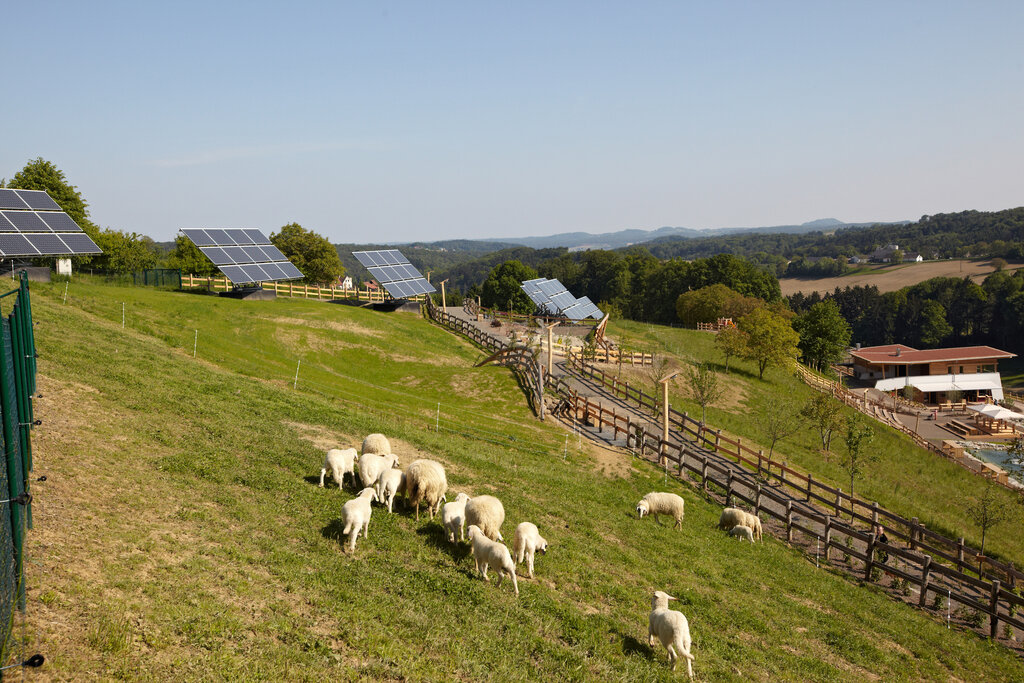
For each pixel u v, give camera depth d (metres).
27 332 12.22
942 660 15.34
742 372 65.12
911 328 158.12
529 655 11.05
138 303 41.59
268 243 60.75
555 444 29.48
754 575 18.20
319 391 30.42
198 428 18.80
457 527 14.63
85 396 18.73
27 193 38.03
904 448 48.25
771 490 28.19
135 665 8.12
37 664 6.99
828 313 90.94
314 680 8.78
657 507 20.95
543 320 75.44
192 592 10.12
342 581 11.88
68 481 12.88
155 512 12.66
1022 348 142.75
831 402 43.97
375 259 65.62
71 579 9.53
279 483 15.92
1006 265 199.75
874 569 20.42
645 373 52.91
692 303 103.12
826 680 12.94
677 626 11.73
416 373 40.72
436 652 10.34
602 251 176.88
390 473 15.63
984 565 24.33
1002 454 53.22
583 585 14.49
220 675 8.37
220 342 35.88
